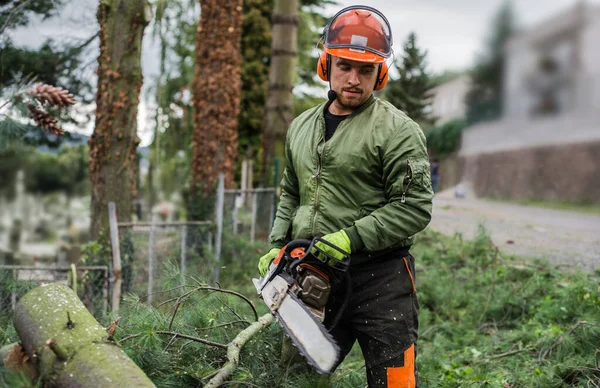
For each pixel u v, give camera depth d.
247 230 8.16
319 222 2.41
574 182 19.67
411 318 2.45
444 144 30.58
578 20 22.69
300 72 18.30
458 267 6.22
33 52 7.82
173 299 3.10
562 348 3.60
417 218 2.25
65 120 8.12
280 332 3.03
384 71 2.43
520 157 23.27
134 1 6.35
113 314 3.03
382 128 2.32
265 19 15.70
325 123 2.48
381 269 2.41
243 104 15.92
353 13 2.33
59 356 2.03
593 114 21.11
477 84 27.61
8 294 3.71
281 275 2.27
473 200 18.83
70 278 4.24
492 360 3.93
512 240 8.02
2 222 16.05
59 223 16.17
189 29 10.29
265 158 11.24
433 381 3.33
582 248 7.15
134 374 1.98
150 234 5.63
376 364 2.42
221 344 2.79
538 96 23.66
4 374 2.06
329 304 2.46
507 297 4.92
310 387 2.65
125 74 6.39
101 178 6.41
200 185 8.67
